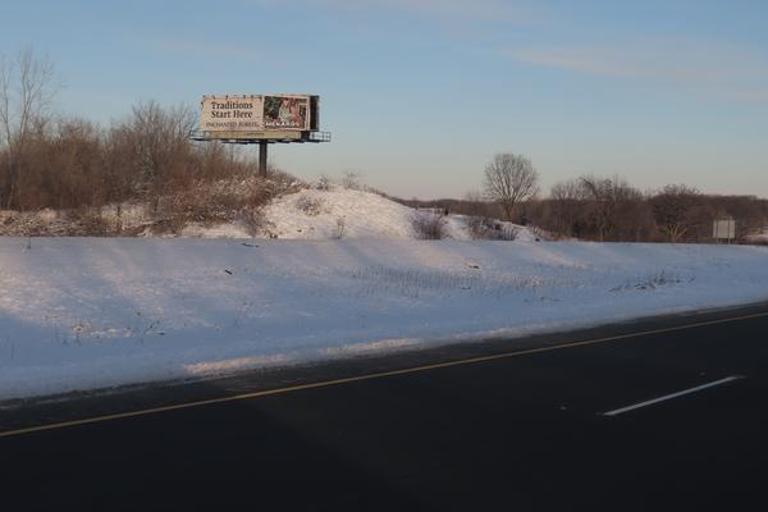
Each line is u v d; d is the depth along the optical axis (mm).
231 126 70625
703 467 6742
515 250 35375
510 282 26859
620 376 11148
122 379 10320
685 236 95562
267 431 7824
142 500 5754
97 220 49500
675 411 8930
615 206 93000
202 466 6625
